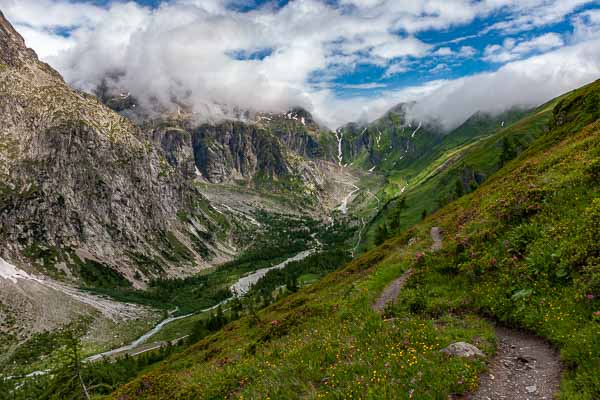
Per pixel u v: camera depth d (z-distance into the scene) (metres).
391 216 114.81
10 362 159.38
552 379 11.74
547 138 68.00
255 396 14.27
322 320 24.77
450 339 15.08
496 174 68.00
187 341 123.00
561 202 22.41
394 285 27.20
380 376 12.46
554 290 16.45
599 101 62.09
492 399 11.20
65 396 32.03
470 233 27.19
